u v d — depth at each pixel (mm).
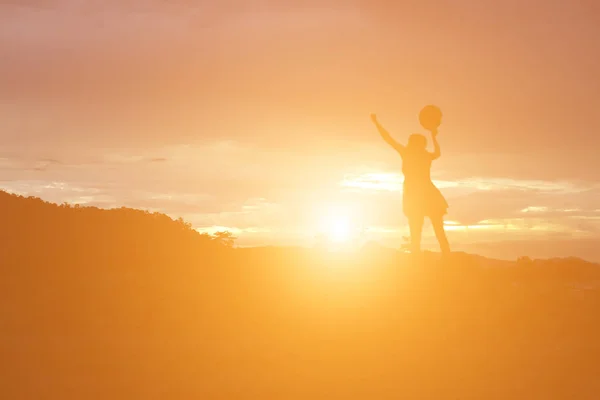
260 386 6930
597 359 7691
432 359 7805
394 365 7609
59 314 9391
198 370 7410
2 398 6551
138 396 6645
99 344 8250
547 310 9562
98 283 10859
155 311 9570
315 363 7668
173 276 11438
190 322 9156
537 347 8172
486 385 6969
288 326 8961
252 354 7922
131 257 12680
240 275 11547
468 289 10312
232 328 8930
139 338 8523
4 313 9391
